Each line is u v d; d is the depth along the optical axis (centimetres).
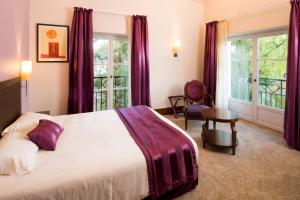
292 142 315
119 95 474
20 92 273
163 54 492
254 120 446
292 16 312
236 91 495
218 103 486
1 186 132
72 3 395
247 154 296
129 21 440
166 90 507
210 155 294
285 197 203
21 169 146
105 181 153
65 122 265
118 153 177
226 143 307
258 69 432
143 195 170
